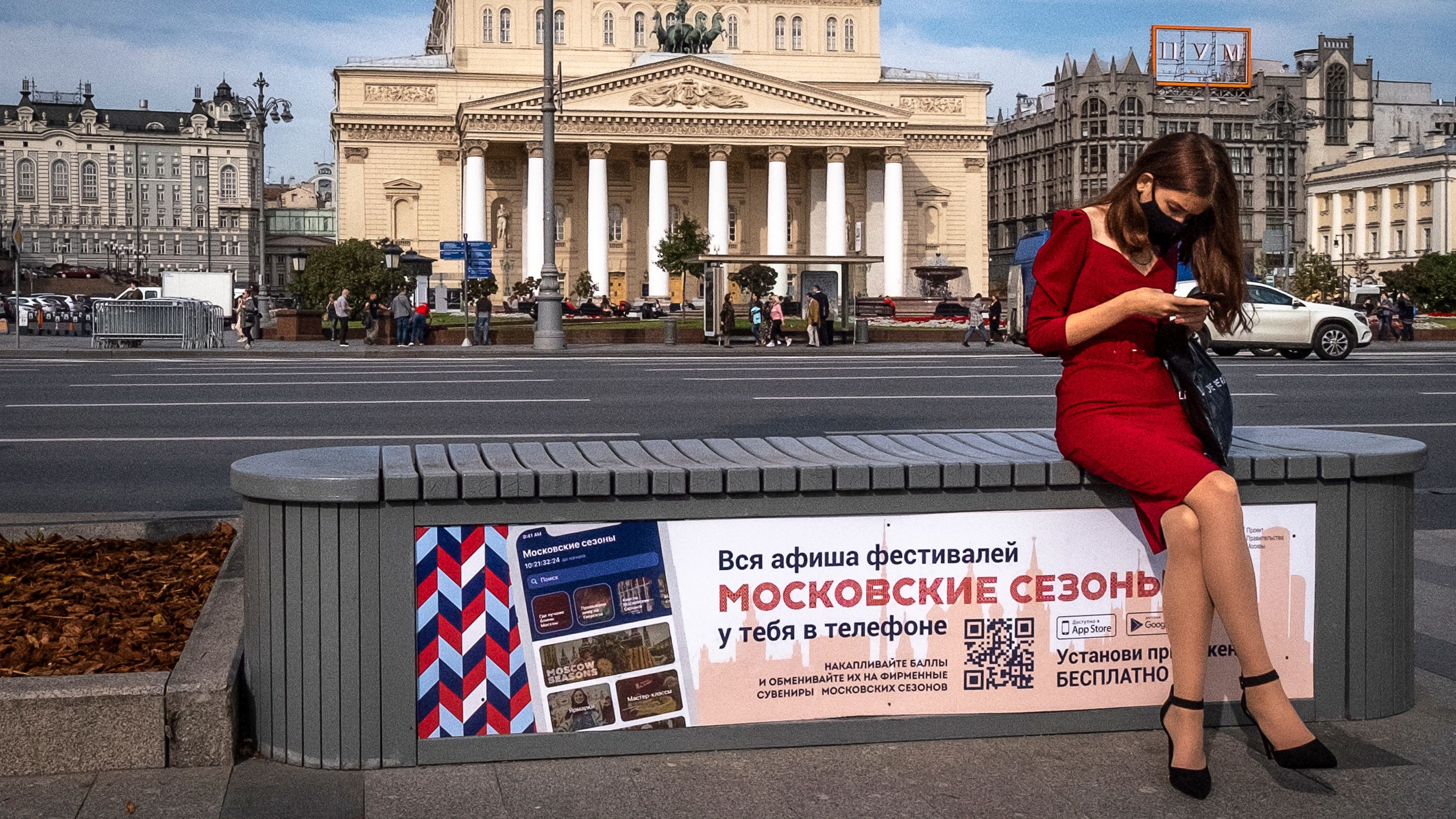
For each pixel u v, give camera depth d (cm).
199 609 581
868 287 9150
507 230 9238
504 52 9369
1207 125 12356
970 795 434
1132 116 12075
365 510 446
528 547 454
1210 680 502
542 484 448
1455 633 638
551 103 3872
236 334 5422
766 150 9100
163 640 533
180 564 664
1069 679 491
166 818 409
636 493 454
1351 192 12312
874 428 1572
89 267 13825
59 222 15325
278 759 458
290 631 452
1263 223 12694
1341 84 12912
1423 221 11581
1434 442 1457
